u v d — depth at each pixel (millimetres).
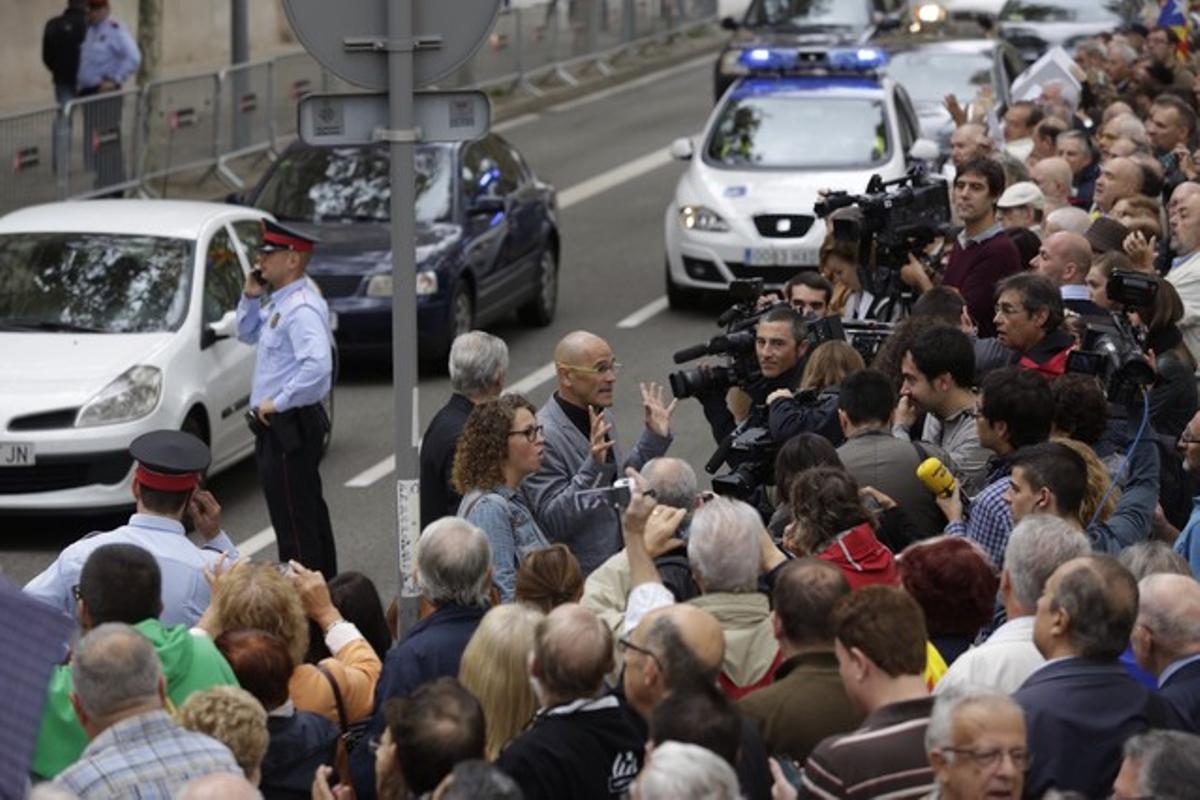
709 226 32719
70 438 22062
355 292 28922
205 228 24719
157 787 10148
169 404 22734
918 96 38906
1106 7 50375
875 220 19469
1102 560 10406
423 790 9734
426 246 29484
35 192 37344
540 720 10250
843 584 10672
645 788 8203
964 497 15070
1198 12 44625
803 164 33375
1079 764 10062
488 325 33094
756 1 53812
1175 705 10633
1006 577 11188
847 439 14930
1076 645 10297
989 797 8984
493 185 31438
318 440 20062
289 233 19781
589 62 60406
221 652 11688
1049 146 26797
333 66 13531
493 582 13445
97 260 24141
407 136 13547
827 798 9656
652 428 15836
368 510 23594
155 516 14930
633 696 9977
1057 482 13008
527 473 14852
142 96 40000
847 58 35062
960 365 15531
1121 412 15227
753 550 11719
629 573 12875
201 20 57344
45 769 11719
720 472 23312
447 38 13500
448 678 10195
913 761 9617
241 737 10492
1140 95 34219
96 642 10289
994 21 49219
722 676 11562
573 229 40875
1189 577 11094
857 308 19828
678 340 31797
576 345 16016
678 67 64188
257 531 22875
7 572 21469
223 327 23781
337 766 11859
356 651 12906
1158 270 22297
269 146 44438
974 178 19922
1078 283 18594
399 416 14039
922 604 11695
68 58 41094
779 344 16719
